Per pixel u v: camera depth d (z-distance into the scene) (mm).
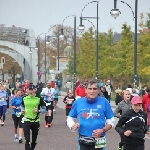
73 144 20625
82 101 11219
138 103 12227
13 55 100500
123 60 60938
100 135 11016
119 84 73250
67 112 29875
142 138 12289
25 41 98875
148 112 23750
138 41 53938
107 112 11219
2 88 28969
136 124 12258
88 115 11117
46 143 20953
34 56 97312
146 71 49812
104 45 74812
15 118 21594
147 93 23859
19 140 20828
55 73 94125
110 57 67875
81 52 79438
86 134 11117
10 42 97938
